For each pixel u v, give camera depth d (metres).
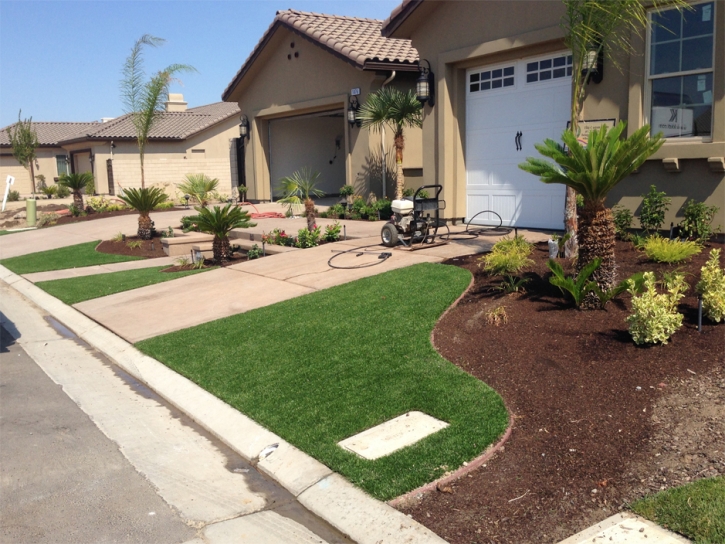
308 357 6.52
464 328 6.66
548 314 6.61
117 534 3.93
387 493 4.10
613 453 4.26
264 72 20.53
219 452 5.10
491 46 11.44
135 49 18.30
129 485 4.55
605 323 6.18
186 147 33.44
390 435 4.84
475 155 12.69
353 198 17.25
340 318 7.53
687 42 8.87
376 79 16.34
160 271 12.29
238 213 12.25
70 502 4.31
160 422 5.72
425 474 4.26
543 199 11.56
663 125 9.25
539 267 8.22
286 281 9.70
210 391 6.07
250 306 8.64
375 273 9.33
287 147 22.59
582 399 4.96
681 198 9.16
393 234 10.91
